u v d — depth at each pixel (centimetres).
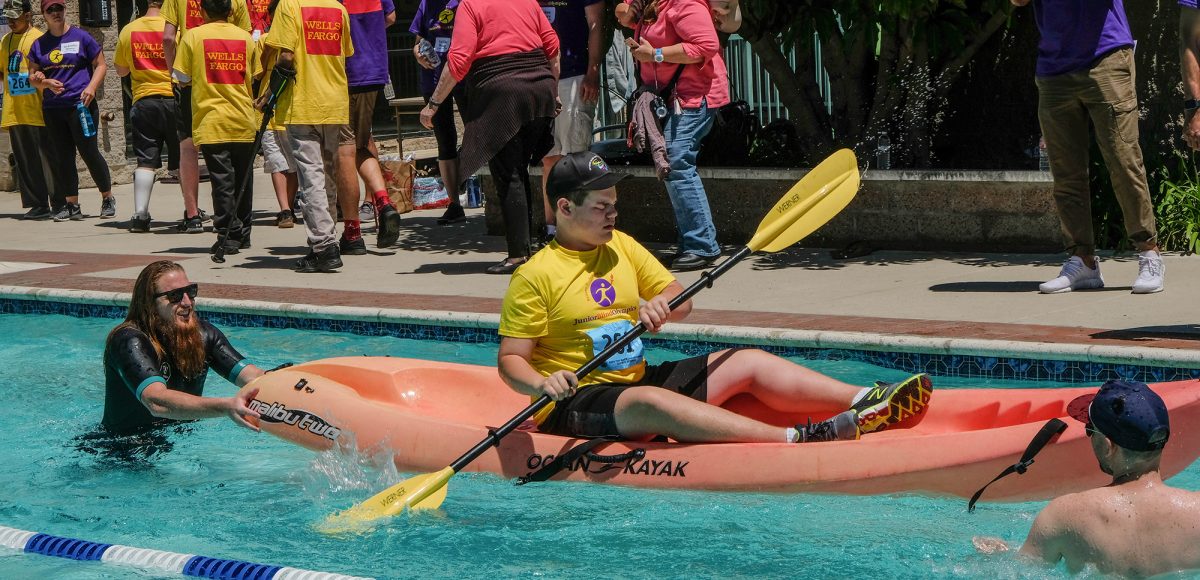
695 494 1075
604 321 1120
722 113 2358
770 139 2398
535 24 1964
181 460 1245
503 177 2000
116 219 2906
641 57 1928
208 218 2800
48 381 1552
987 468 998
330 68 2080
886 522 1012
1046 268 1866
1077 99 1623
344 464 1194
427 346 1673
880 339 1455
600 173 1080
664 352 1577
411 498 1055
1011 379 1392
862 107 2280
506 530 1032
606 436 1124
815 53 2609
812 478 1042
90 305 1909
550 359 1123
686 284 1889
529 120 1964
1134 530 796
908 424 1130
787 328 1534
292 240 2511
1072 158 1661
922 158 2230
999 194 2012
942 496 1024
